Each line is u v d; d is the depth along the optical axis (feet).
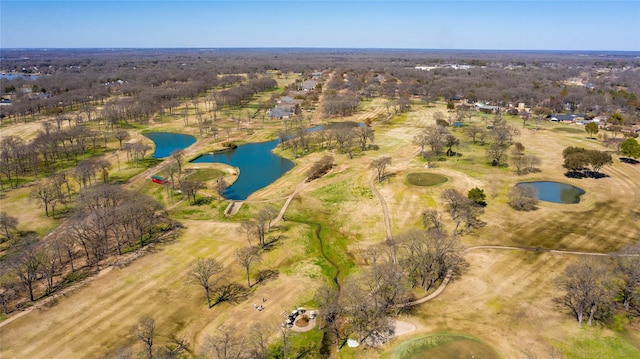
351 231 303.89
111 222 267.18
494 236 280.10
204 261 237.04
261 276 243.40
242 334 190.90
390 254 255.09
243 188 403.54
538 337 185.06
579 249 258.37
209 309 211.00
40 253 242.37
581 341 181.37
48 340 186.19
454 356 175.63
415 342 185.06
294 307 213.46
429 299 216.54
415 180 385.70
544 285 222.48
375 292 210.59
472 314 202.80
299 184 397.60
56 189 348.79
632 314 196.95
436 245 226.99
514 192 323.98
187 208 348.38
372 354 180.65
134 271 244.63
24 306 210.79
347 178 400.47
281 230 301.02
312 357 179.32
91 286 229.04
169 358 171.83
